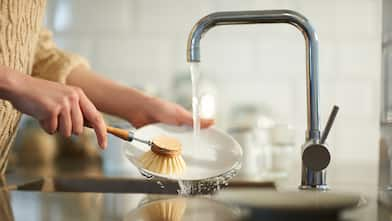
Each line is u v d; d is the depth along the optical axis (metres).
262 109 2.06
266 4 2.07
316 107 0.84
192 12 2.09
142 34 2.10
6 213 0.66
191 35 0.87
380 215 0.62
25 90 0.92
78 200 0.77
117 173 1.45
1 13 0.97
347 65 2.05
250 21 0.85
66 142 2.06
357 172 1.41
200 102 1.94
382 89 0.92
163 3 2.10
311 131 0.84
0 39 0.98
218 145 1.03
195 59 0.88
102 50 2.11
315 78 0.84
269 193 0.64
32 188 1.12
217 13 0.86
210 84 2.01
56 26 2.12
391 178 0.84
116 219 0.63
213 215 0.65
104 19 2.11
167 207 0.71
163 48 2.10
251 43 2.07
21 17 1.00
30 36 1.04
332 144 2.05
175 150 0.96
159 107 1.13
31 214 0.65
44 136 1.99
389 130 0.86
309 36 0.84
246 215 0.59
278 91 2.07
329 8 2.05
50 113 0.91
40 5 1.06
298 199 0.60
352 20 2.05
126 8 2.10
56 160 2.02
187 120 1.09
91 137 2.06
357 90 2.05
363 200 0.71
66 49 2.11
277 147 1.52
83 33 2.11
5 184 1.03
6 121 1.04
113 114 1.21
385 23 0.91
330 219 0.57
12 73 0.93
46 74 1.21
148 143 0.98
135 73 2.10
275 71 2.07
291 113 2.06
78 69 1.25
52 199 0.77
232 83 2.07
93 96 1.21
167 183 1.17
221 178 0.97
